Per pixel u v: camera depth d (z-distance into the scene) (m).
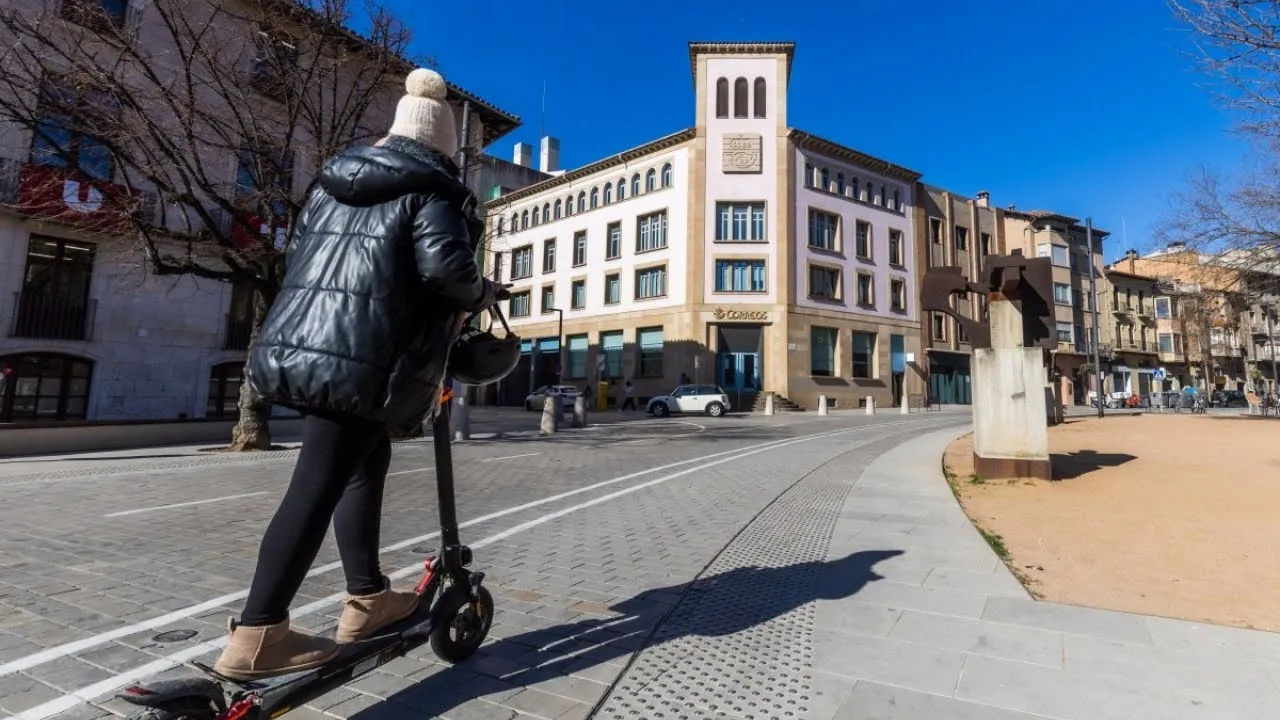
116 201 11.39
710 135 34.97
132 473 9.37
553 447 13.35
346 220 2.03
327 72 12.84
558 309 37.44
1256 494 6.92
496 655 2.86
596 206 39.34
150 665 2.71
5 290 14.84
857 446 13.09
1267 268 16.00
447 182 2.04
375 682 2.57
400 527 5.64
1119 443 12.29
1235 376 59.56
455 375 2.43
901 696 2.53
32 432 11.81
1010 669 2.79
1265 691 2.58
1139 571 4.34
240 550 4.75
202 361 17.98
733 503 6.88
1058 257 50.41
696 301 34.03
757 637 3.14
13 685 2.49
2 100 10.27
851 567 4.40
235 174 15.39
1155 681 2.68
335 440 1.94
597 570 4.31
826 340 35.88
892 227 39.50
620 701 2.45
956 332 42.44
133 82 13.73
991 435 8.48
